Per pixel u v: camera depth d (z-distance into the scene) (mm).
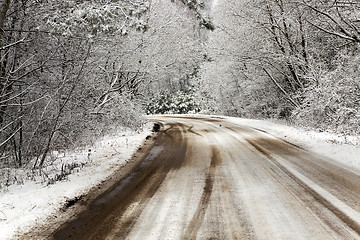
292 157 7750
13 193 5625
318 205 4430
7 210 4672
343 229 3648
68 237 3891
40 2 8555
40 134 10156
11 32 8781
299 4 12156
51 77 9930
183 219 4227
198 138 12414
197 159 8289
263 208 4441
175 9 25281
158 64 21562
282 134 11977
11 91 8820
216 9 23531
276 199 4773
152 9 19406
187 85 53000
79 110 11641
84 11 6730
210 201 4875
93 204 5094
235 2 19641
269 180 5828
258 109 25984
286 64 17266
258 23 17797
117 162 8258
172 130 16000
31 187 6086
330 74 12602
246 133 12984
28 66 9469
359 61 11984
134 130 15859
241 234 3668
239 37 19766
